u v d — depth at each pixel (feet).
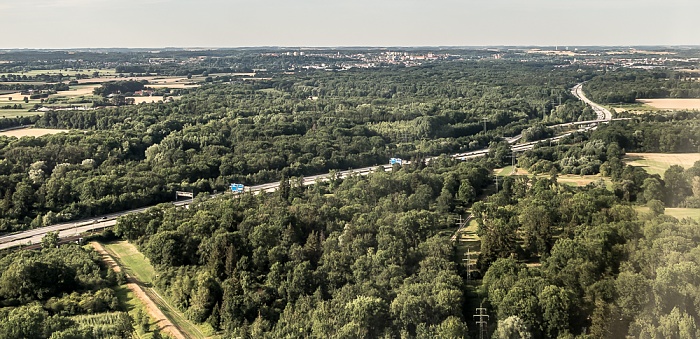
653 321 431.02
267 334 471.62
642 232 542.16
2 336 447.83
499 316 465.47
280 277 551.59
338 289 523.70
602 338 434.30
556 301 451.94
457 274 537.24
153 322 517.55
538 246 581.53
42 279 544.62
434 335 442.91
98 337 466.70
